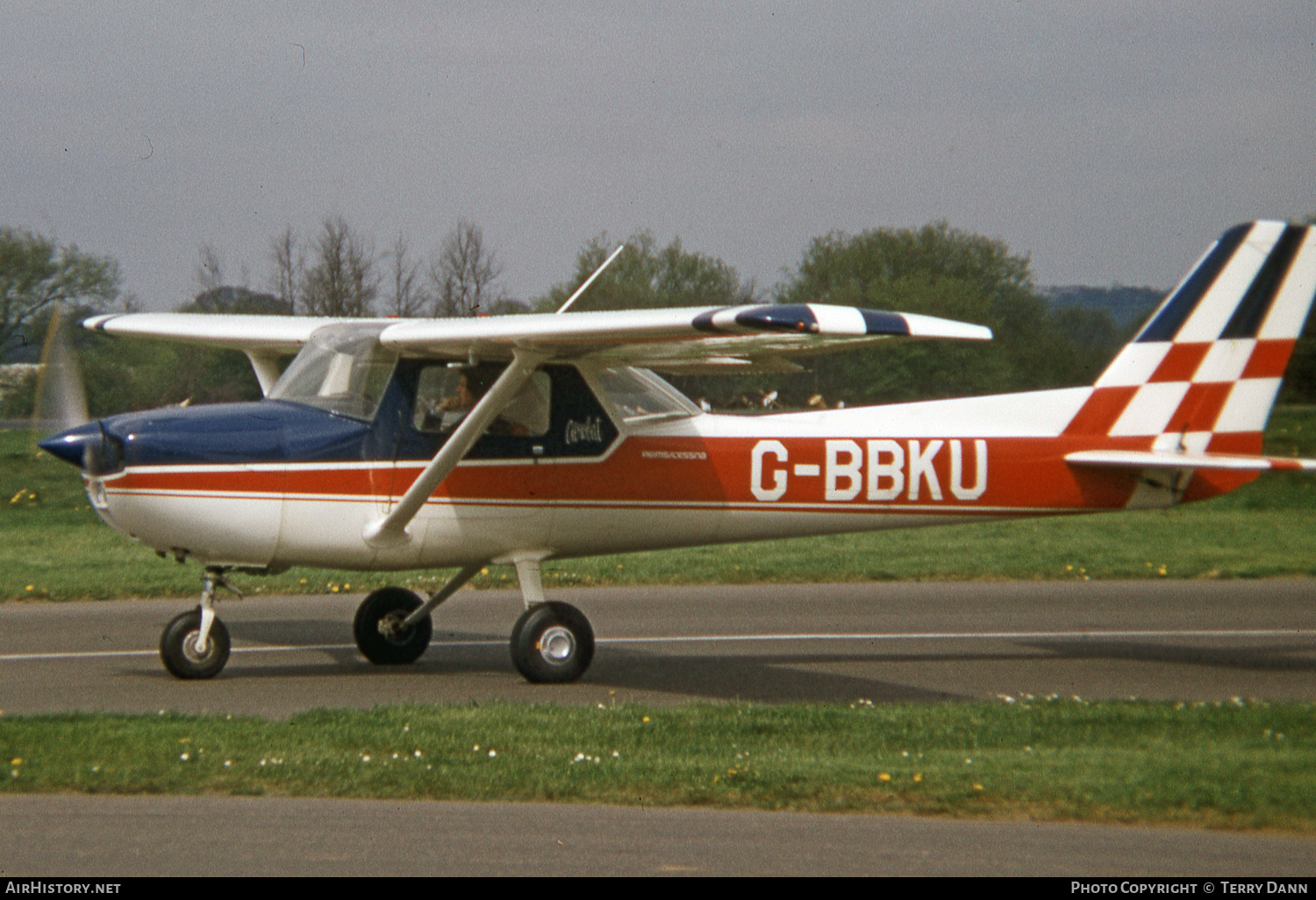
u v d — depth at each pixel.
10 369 80.38
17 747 20.19
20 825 16.38
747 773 19.22
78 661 30.50
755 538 31.88
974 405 33.44
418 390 28.78
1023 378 106.56
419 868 14.81
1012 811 17.45
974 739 21.95
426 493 27.62
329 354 29.11
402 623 30.73
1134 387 34.03
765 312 22.17
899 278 129.88
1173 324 34.09
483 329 26.30
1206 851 15.72
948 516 33.00
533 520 29.62
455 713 23.77
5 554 50.25
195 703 25.72
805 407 95.44
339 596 42.03
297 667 30.44
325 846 15.64
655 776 19.03
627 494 30.28
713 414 31.81
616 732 22.17
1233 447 34.47
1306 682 29.36
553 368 29.69
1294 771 19.31
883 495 32.28
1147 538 58.72
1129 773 19.19
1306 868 15.08
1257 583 46.66
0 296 102.88
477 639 34.75
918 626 37.09
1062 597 42.94
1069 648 33.81
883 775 18.94
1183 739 21.95
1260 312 34.38
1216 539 58.19
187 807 17.30
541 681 28.50
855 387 101.44
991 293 129.75
